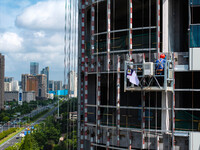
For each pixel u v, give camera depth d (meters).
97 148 29.17
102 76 29.25
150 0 25.86
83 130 28.69
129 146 24.05
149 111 23.61
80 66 30.33
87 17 31.89
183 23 25.75
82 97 30.16
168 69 20.75
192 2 22.03
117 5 29.05
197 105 24.88
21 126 196.75
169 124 23.36
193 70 21.95
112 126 25.61
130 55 24.36
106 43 28.38
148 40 25.31
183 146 22.00
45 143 112.50
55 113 193.88
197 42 21.89
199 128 22.39
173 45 24.84
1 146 129.50
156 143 22.92
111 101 29.08
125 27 32.75
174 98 22.95
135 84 21.52
